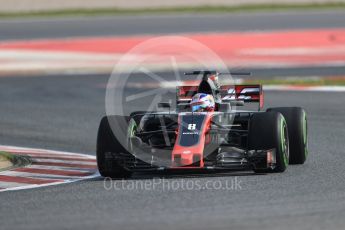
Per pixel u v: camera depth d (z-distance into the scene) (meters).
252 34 135.38
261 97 39.47
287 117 38.44
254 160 34.62
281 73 98.00
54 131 56.34
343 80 80.62
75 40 135.25
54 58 123.69
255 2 198.75
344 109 60.47
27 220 26.36
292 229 23.53
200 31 152.25
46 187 34.03
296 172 35.72
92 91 82.75
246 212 26.34
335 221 24.59
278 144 34.81
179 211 26.84
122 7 196.50
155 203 28.56
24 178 37.12
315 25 157.88
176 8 196.25
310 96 69.88
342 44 132.38
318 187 31.39
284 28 154.12
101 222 25.48
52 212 27.64
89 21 170.88
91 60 122.62
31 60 122.25
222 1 198.00
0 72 110.50
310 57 118.69
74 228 24.75
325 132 50.28
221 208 27.19
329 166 37.66
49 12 189.75
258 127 35.12
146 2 197.62
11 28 160.00
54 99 75.81
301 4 199.00
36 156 45.53
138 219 25.70
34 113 66.00
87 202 29.41
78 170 39.91
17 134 55.56
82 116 63.53
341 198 28.75
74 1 195.75
